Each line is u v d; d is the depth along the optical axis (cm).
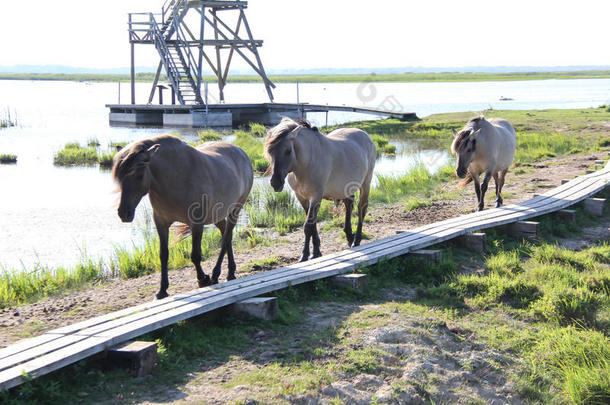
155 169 656
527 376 546
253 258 952
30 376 438
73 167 2245
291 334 595
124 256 978
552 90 9862
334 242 1040
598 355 567
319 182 844
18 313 684
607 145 2252
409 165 2103
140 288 793
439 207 1318
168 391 469
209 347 554
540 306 688
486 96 7838
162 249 704
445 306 696
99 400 451
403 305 688
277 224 1250
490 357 572
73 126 4009
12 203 1557
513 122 3155
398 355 555
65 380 471
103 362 505
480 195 1198
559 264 856
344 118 4412
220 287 664
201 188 694
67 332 522
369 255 807
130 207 626
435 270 809
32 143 2948
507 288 727
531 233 999
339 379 500
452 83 16325
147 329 537
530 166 1856
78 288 854
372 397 477
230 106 3953
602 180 1339
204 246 1048
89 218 1395
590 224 1123
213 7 4178
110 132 3553
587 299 693
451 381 522
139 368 491
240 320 619
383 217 1244
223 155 777
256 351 553
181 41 4081
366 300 715
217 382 488
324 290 723
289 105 3878
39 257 1066
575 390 518
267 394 464
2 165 2258
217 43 4034
